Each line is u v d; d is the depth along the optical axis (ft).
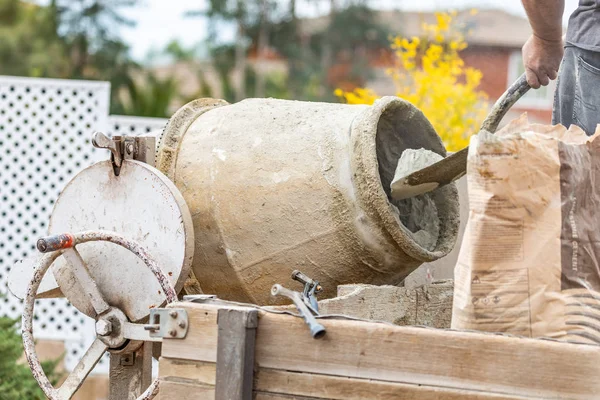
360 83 95.66
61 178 25.20
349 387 6.94
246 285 11.00
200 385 7.41
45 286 11.02
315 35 99.19
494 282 7.13
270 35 97.30
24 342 9.97
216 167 11.00
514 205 7.16
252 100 11.75
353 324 6.97
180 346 7.50
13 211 24.97
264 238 10.76
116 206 10.44
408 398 6.78
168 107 70.54
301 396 7.09
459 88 25.30
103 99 25.26
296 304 7.20
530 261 7.11
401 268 10.85
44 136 25.13
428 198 11.45
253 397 7.22
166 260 10.17
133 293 10.18
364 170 10.30
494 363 6.59
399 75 26.48
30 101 25.13
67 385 10.16
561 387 6.45
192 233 10.26
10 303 24.44
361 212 10.40
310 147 10.76
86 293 10.14
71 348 24.36
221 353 7.18
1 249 24.82
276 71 99.81
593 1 11.14
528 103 89.15
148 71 82.48
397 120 11.21
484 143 7.22
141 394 10.31
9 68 79.36
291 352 7.14
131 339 10.15
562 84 11.60
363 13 99.55
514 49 96.53
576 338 6.97
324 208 10.54
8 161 25.00
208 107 12.06
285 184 10.69
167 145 11.41
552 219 7.14
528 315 7.06
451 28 30.68
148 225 10.27
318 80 96.22
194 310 7.48
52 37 81.00
